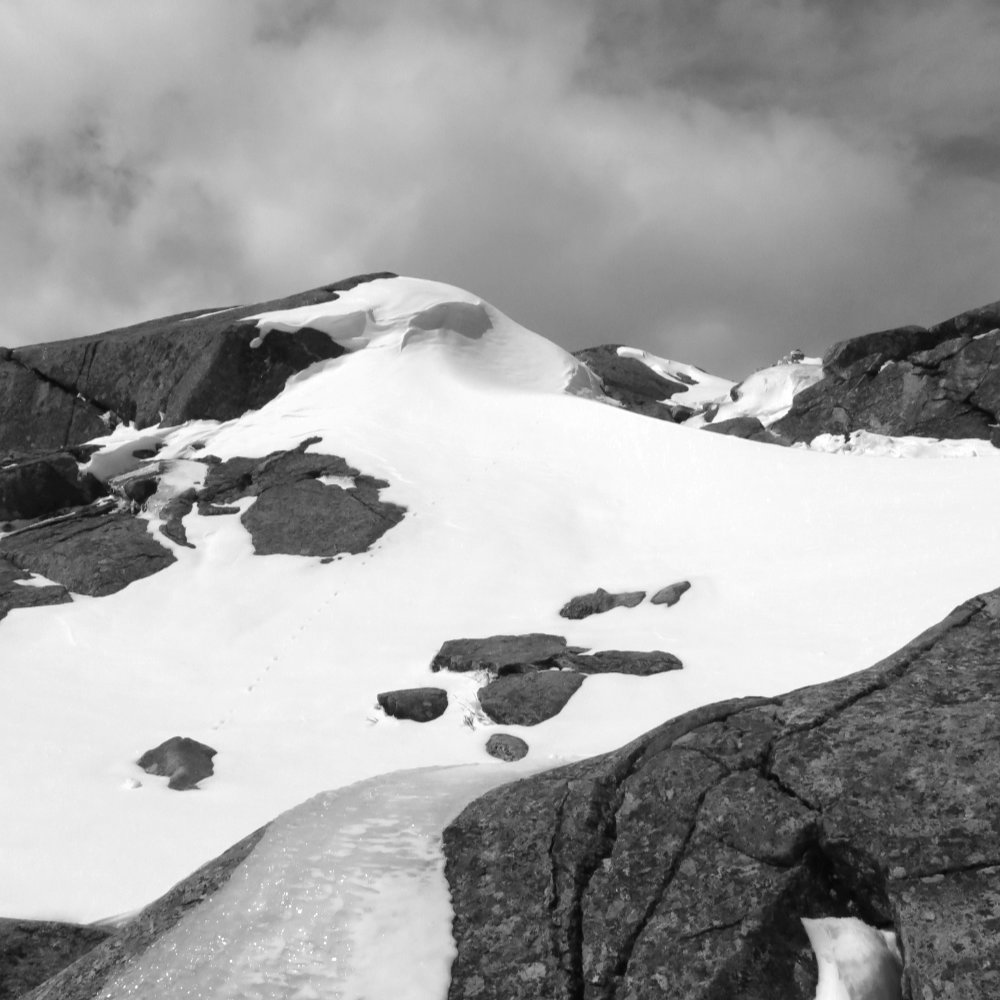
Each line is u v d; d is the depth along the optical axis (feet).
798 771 9.90
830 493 52.60
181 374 81.41
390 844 11.00
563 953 9.52
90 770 35.73
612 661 39.96
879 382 72.02
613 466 62.49
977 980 7.73
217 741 38.17
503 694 38.68
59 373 86.79
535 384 84.12
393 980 9.43
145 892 26.53
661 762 10.69
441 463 66.03
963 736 9.52
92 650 48.55
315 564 55.77
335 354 83.71
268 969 9.57
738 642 40.57
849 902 9.14
